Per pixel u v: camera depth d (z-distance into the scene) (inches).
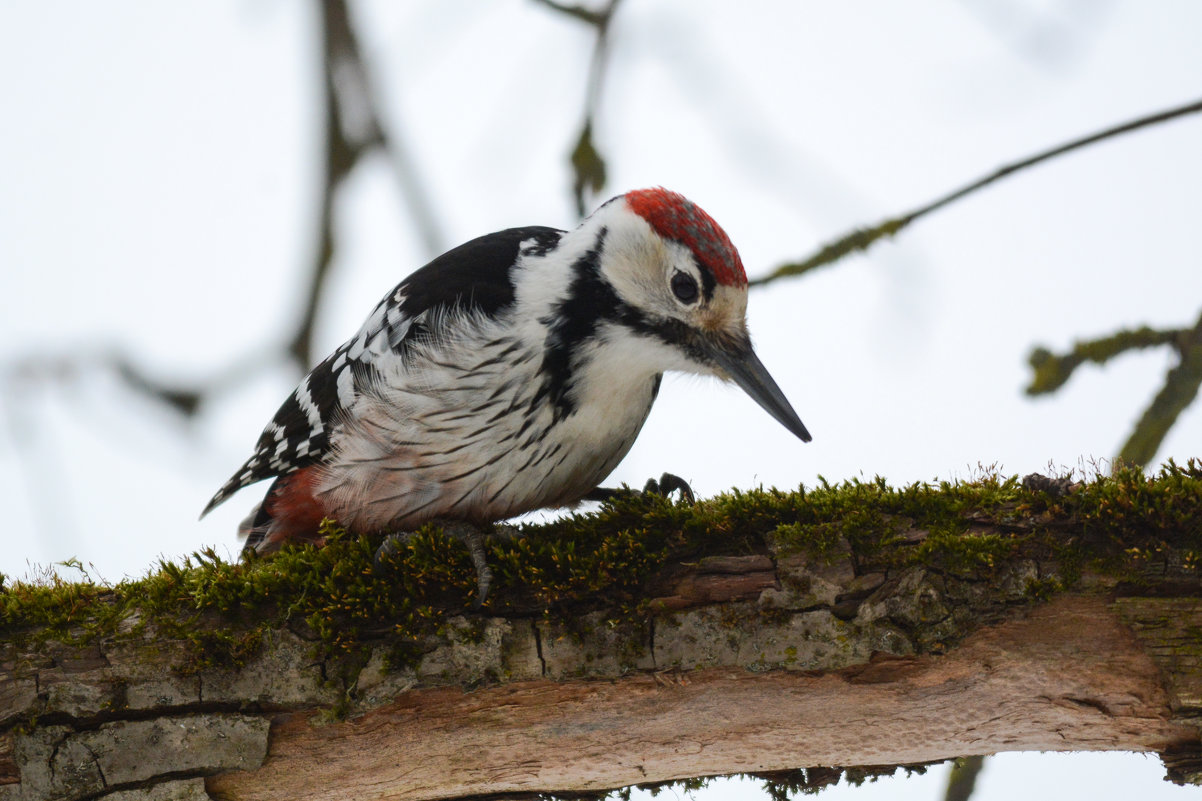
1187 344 332.8
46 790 253.1
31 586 266.4
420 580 260.7
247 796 261.0
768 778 285.1
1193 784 252.7
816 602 252.5
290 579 260.8
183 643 256.5
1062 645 247.0
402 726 259.6
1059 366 340.2
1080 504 249.6
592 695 259.3
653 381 345.7
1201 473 252.5
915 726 261.0
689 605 256.4
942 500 255.6
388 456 325.1
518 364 318.0
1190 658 241.0
